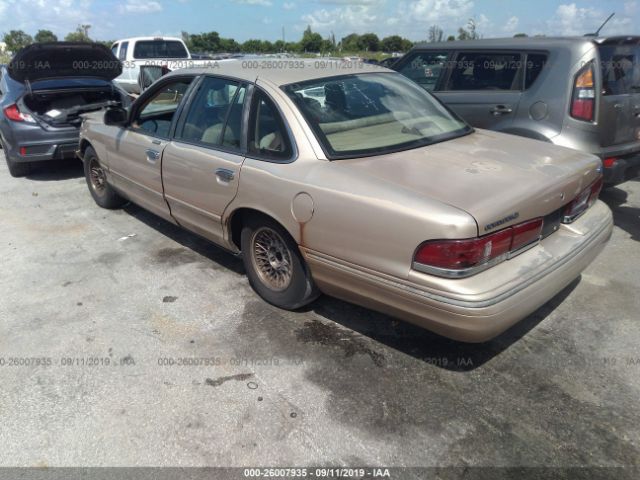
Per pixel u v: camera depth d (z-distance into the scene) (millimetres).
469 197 2463
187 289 3869
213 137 3590
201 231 3920
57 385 2865
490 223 2361
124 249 4617
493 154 3078
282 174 3006
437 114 3670
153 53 14547
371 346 3125
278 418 2586
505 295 2398
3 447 2467
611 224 3260
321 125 3078
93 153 5371
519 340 3146
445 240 2332
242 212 3438
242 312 3529
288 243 3162
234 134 3416
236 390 2787
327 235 2801
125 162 4617
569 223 3000
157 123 4324
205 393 2771
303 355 3061
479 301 2334
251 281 3652
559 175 2811
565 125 4516
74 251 4602
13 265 4344
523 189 2582
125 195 4965
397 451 2379
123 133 4602
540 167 2883
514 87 4883
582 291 3684
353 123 3203
